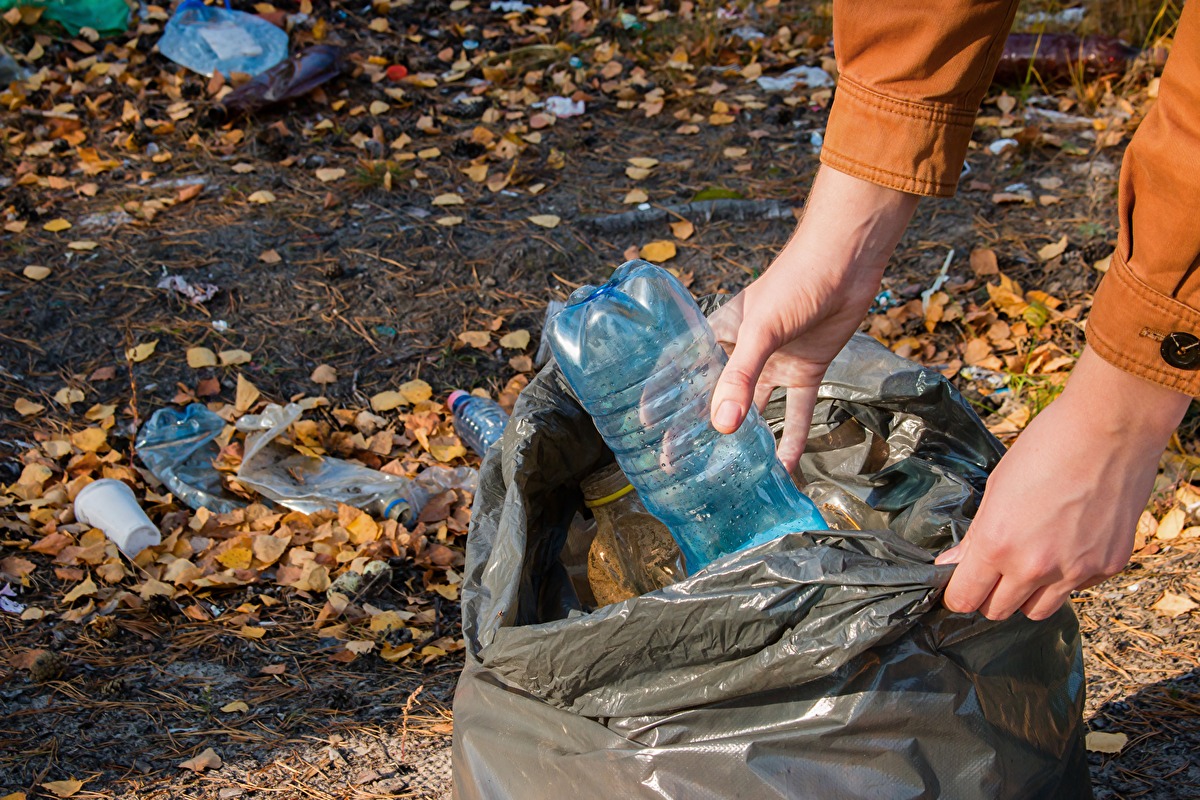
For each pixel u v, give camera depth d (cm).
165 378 335
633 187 429
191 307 364
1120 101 454
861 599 112
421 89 512
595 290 153
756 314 135
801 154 448
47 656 230
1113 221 382
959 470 160
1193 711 202
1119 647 221
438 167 448
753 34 560
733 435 150
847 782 118
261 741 214
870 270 140
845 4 126
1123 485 96
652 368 149
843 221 135
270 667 235
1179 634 221
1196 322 86
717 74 523
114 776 204
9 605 250
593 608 171
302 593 262
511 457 153
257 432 302
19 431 312
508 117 486
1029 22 514
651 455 152
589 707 126
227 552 265
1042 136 441
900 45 125
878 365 165
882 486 164
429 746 212
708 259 383
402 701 226
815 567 114
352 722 220
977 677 124
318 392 333
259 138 462
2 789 200
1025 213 395
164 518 278
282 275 380
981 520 103
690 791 121
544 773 131
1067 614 138
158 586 254
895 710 118
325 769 207
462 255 390
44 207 416
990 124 455
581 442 166
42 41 531
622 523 168
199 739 215
